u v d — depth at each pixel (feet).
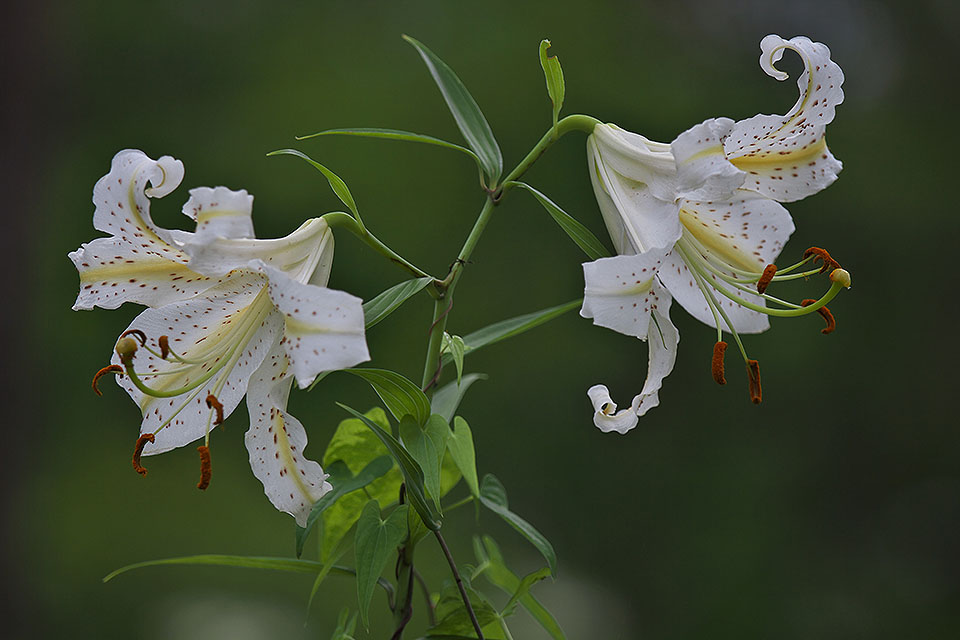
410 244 15.49
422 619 9.26
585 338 15.16
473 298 15.16
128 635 12.88
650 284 5.75
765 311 5.96
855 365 15.96
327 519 6.20
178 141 16.44
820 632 14.66
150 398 5.88
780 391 15.48
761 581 14.73
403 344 14.78
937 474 15.64
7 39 11.16
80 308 5.82
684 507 14.82
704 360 15.20
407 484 5.89
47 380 14.60
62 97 15.43
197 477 14.37
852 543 15.33
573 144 15.74
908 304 16.40
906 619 14.98
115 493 14.16
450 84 6.07
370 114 16.51
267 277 5.74
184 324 5.86
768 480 15.14
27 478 11.02
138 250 5.80
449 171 16.19
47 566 13.39
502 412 14.87
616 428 5.91
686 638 14.26
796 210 16.53
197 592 13.23
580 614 13.35
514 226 15.49
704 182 5.73
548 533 14.43
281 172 16.26
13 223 11.12
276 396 5.83
